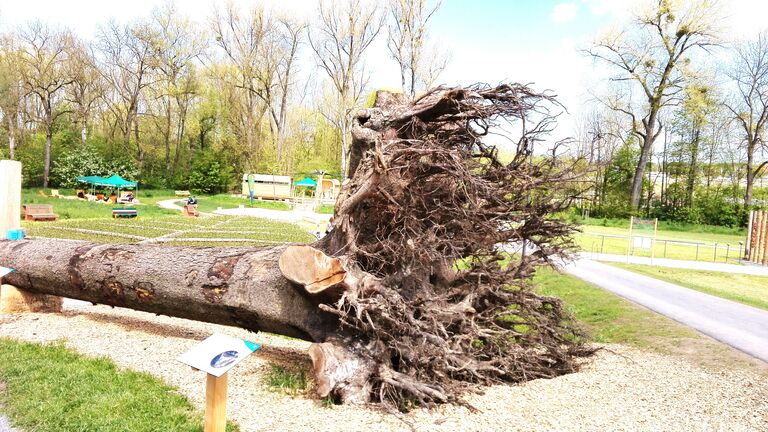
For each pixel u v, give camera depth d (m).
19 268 6.91
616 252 20.95
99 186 41.91
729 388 4.93
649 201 43.44
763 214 18.77
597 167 7.14
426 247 4.80
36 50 42.62
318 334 4.87
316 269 4.39
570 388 4.96
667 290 11.02
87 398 4.21
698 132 42.25
